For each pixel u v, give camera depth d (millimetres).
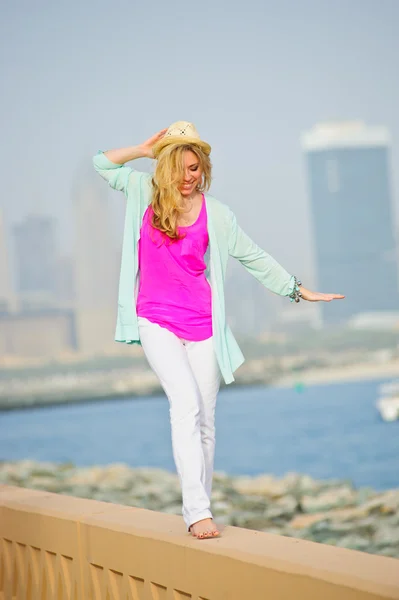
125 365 107562
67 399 106312
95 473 52781
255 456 92750
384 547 31250
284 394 110000
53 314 111250
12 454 98250
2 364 107500
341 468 83625
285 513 37625
